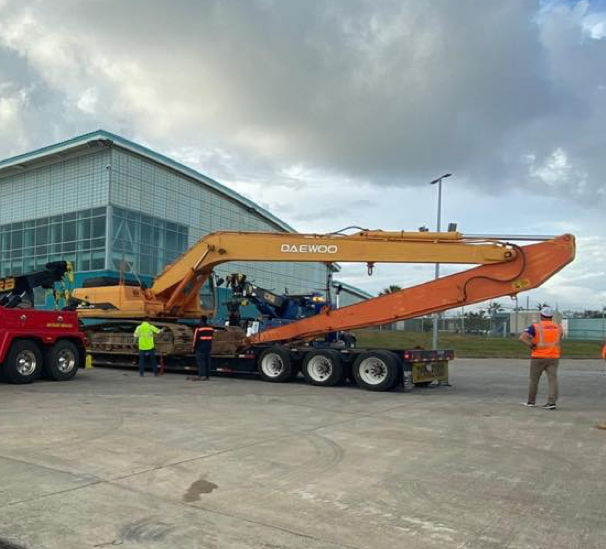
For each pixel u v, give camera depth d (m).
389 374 14.41
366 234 15.64
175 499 5.55
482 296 14.48
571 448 8.09
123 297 18.88
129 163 40.19
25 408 10.58
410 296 15.27
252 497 5.65
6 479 6.07
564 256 13.88
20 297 15.26
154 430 8.72
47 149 40.00
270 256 16.94
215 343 17.53
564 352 36.81
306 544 4.55
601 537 4.78
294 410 11.08
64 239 40.62
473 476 6.54
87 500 5.45
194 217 46.12
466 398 13.47
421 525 4.98
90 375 17.23
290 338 16.77
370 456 7.39
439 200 30.03
